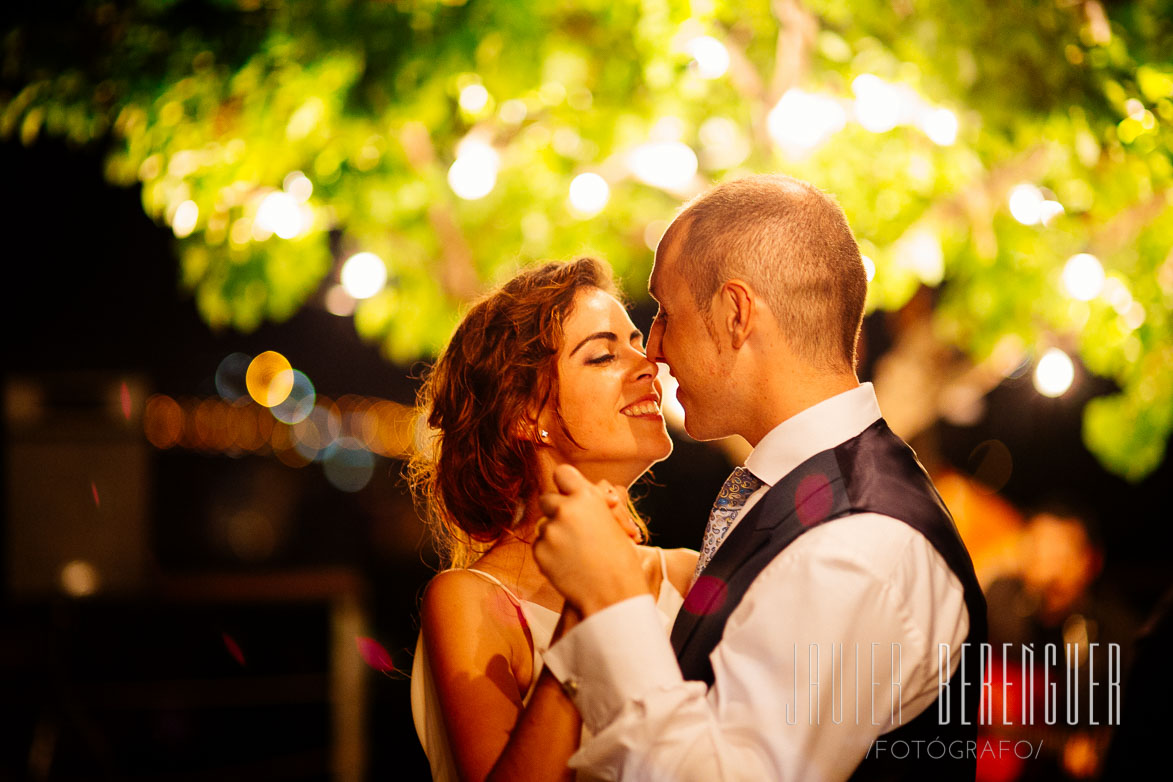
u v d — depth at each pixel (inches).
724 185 60.1
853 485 53.7
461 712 59.2
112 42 130.1
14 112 136.3
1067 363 146.3
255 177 123.8
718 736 47.2
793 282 56.6
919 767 50.8
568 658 49.6
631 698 47.3
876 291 125.2
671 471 295.3
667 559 73.7
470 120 138.0
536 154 148.6
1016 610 150.8
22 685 222.8
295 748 230.1
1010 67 107.6
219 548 419.2
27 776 210.2
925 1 108.7
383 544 385.7
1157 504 310.8
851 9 118.3
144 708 240.2
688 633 55.4
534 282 70.5
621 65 129.8
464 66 112.0
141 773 215.0
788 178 60.0
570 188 138.8
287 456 434.9
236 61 122.6
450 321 149.8
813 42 119.7
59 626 224.7
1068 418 297.1
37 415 228.4
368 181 134.6
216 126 124.4
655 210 157.9
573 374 67.0
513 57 115.1
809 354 57.2
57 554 227.5
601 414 66.8
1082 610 148.9
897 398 147.9
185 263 141.2
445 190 140.0
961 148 120.5
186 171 125.9
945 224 126.6
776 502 55.3
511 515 68.5
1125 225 132.7
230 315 147.4
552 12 118.6
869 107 114.4
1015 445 303.0
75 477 228.8
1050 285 136.3
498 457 67.8
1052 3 110.7
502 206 154.5
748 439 60.3
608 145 137.9
